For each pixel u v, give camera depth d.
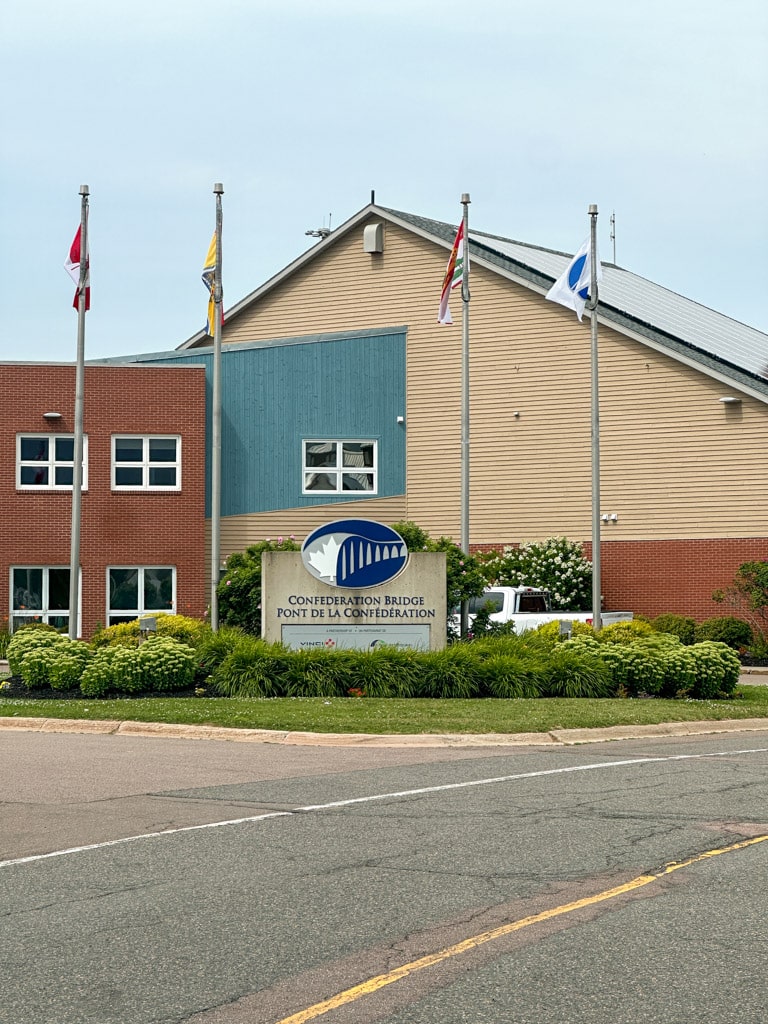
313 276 42.12
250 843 10.20
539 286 37.28
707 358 35.25
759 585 33.28
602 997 6.40
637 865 9.34
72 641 22.16
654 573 35.53
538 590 31.12
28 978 6.80
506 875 9.04
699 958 7.03
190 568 33.69
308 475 36.03
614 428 36.31
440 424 38.59
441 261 39.50
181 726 17.34
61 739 16.89
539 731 17.23
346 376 36.47
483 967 6.90
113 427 33.50
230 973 6.86
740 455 34.50
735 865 9.32
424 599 22.67
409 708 18.84
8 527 33.03
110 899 8.47
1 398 33.16
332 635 22.55
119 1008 6.33
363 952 7.21
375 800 12.14
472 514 38.06
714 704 20.88
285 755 15.42
